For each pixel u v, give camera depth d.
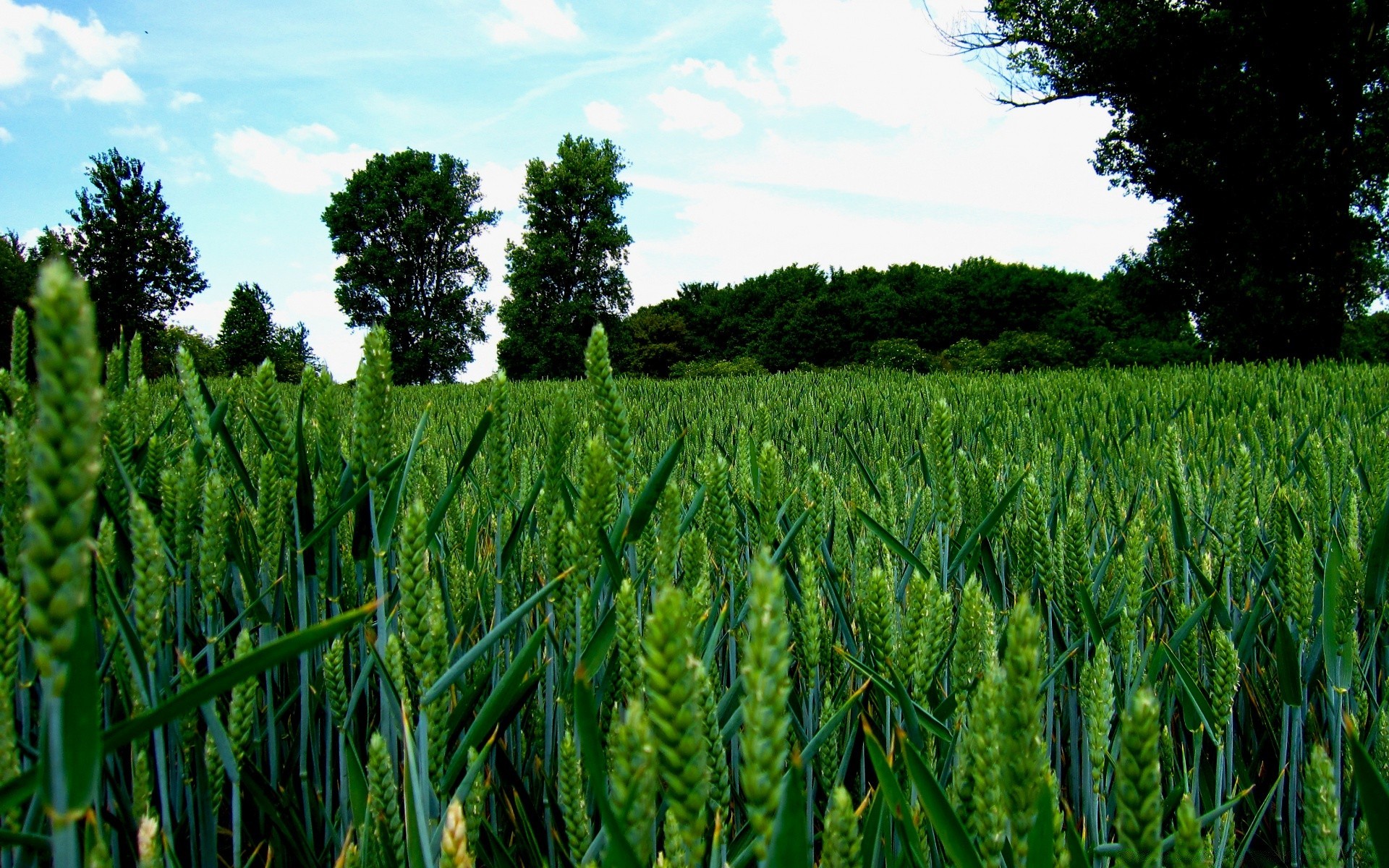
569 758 1.00
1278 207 23.62
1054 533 2.18
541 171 59.28
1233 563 2.03
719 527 1.61
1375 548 1.58
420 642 0.98
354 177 59.25
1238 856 1.59
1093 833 1.30
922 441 4.94
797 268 72.19
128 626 0.95
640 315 72.38
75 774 0.48
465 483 3.09
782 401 9.27
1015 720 0.61
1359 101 23.69
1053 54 27.42
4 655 0.84
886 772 0.79
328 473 1.49
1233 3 24.02
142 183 46.28
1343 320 25.22
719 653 1.94
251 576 1.45
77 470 0.40
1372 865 1.18
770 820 0.49
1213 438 4.02
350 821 1.32
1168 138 25.83
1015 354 44.28
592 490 1.12
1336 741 1.46
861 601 1.59
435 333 58.69
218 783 1.17
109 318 44.12
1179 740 2.02
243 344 60.25
